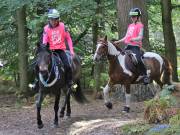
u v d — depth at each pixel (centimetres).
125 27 1573
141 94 1562
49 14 1153
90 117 1293
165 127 910
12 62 2100
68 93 1245
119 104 1532
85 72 2183
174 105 1020
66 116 1302
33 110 1523
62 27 1181
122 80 1338
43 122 1276
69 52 1252
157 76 1420
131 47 1354
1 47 2044
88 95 1894
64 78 1180
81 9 1708
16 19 1931
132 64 1330
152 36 2319
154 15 2219
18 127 1223
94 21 1877
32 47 1958
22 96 1847
